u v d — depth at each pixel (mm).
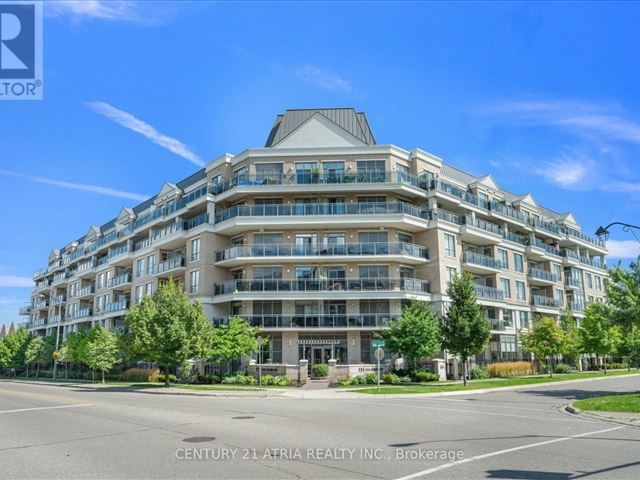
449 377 42469
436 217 45281
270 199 45500
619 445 11484
